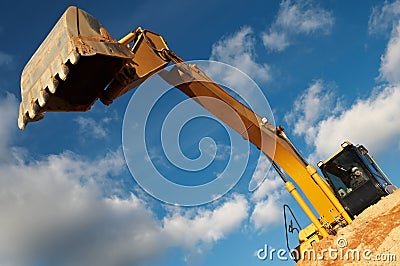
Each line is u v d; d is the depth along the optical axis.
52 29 6.62
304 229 11.15
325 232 10.67
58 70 6.16
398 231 9.29
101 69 7.00
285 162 11.05
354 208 10.88
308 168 11.09
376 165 12.20
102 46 6.49
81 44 6.25
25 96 6.64
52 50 6.43
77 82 6.96
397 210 9.92
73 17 6.47
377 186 10.88
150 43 9.04
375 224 9.94
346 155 11.39
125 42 8.65
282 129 11.31
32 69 6.66
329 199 10.92
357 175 11.15
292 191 10.98
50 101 6.84
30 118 6.60
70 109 7.12
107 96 7.46
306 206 10.88
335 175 11.41
